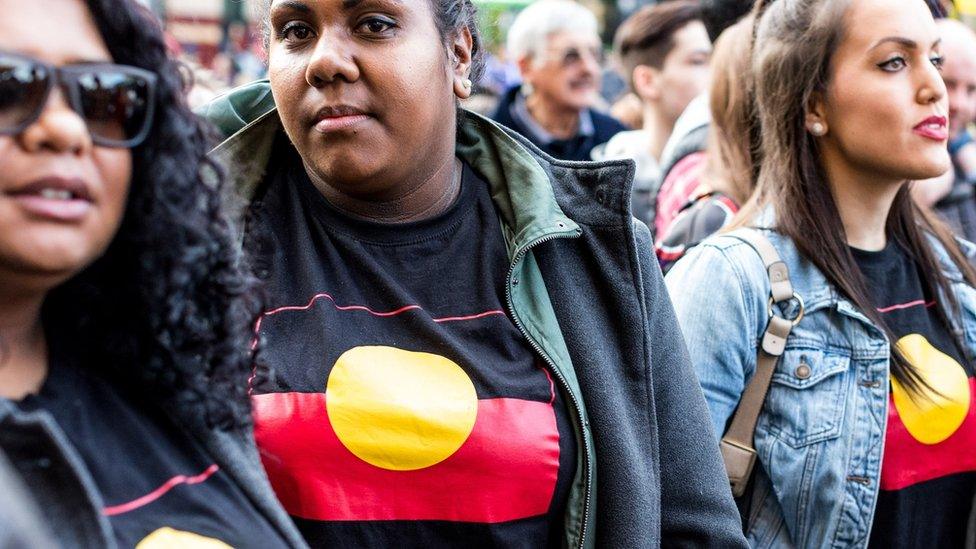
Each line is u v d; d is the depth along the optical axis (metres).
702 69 4.25
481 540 1.62
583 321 1.78
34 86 1.09
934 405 2.19
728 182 2.63
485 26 1.96
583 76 4.88
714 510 1.84
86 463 1.21
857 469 2.11
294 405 1.60
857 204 2.29
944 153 2.23
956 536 2.25
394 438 1.59
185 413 1.33
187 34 7.30
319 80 1.64
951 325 2.32
